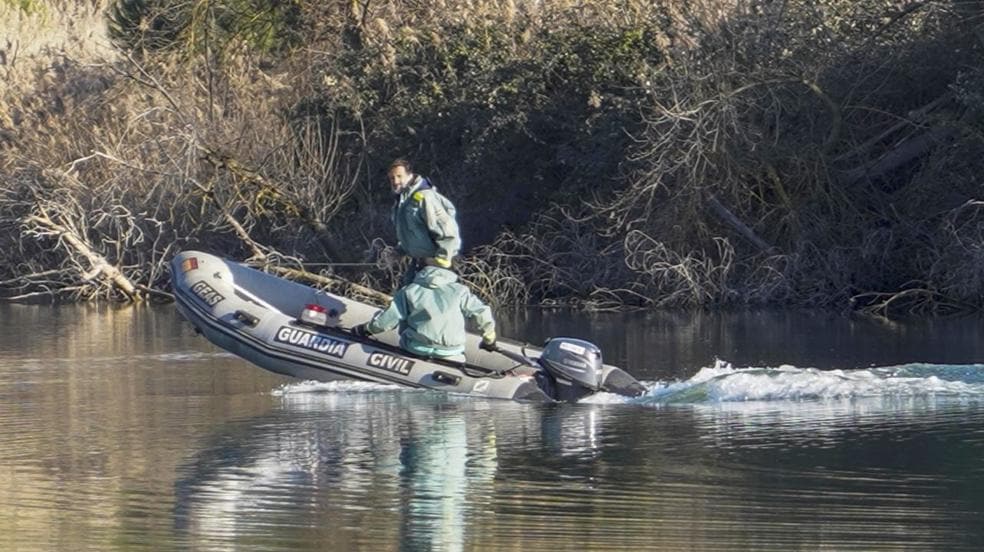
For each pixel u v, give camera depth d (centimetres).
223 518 2225
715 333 4744
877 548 2045
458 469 2564
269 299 3806
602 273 5838
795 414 3100
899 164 5819
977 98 5369
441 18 6488
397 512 2256
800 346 4344
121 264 6016
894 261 5688
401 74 6353
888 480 2452
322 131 6388
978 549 2038
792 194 5831
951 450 2686
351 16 6838
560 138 6116
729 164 5709
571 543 2075
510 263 6016
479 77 6156
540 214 5991
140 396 3422
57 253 6306
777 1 5800
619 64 5944
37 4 8106
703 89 5691
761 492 2378
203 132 5997
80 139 6256
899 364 3884
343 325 3703
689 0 5934
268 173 6038
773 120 5831
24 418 3116
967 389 3366
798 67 5728
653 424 2995
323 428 2975
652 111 5719
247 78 6638
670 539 2097
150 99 6372
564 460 2638
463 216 6222
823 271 5691
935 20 5800
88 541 2097
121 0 7156
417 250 3506
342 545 2073
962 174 5634
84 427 3000
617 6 6156
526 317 5381
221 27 6981
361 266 5894
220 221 5944
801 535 2114
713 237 5747
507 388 3369
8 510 2280
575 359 3356
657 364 3950
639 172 5594
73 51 7094
